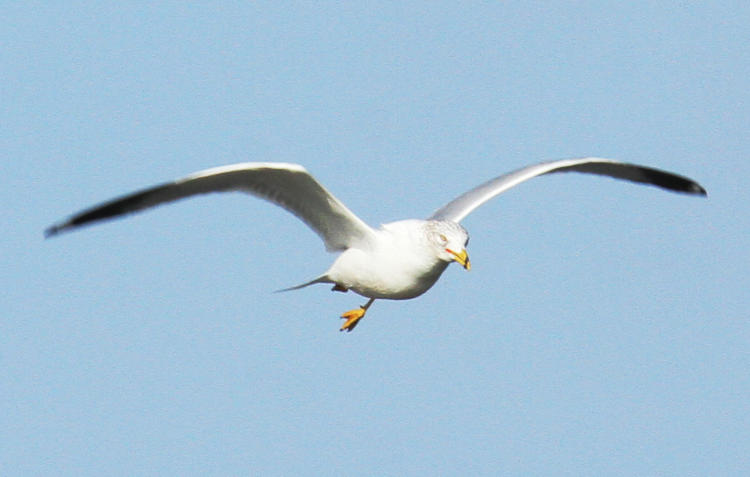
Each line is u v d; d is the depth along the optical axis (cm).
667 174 1673
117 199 1215
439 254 1445
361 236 1459
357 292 1506
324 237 1468
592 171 1670
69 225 1191
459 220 1573
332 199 1393
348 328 1596
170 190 1255
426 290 1503
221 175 1293
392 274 1461
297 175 1337
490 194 1606
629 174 1681
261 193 1376
